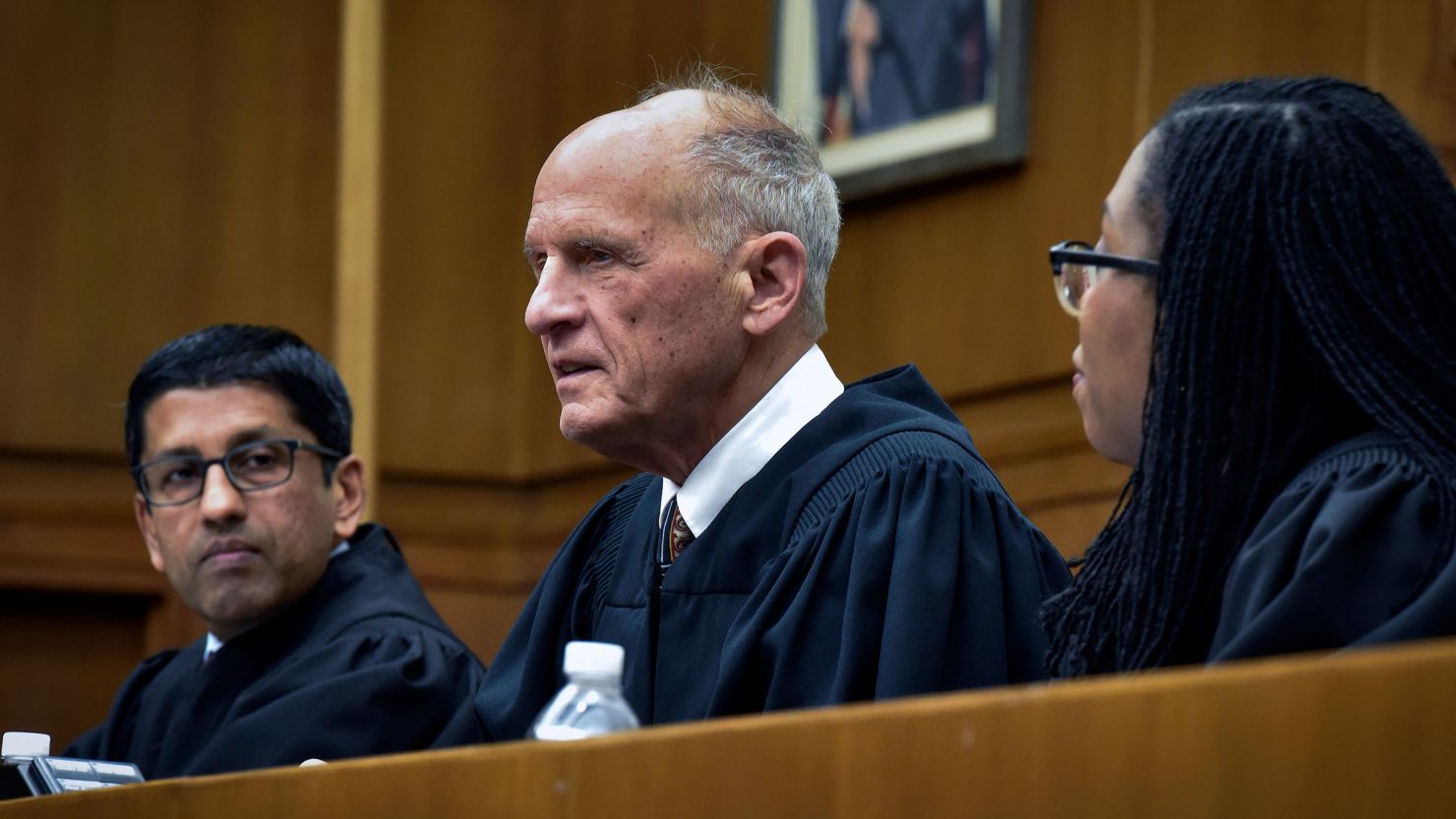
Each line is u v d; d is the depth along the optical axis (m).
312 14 9.27
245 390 4.43
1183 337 2.44
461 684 4.33
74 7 8.99
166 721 4.56
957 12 7.50
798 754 1.82
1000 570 3.22
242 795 2.43
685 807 1.89
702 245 3.30
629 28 9.16
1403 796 1.48
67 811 2.79
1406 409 2.31
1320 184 2.40
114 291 8.92
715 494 3.40
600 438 3.35
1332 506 2.25
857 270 7.98
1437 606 2.13
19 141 8.88
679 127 3.35
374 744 4.15
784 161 3.41
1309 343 2.40
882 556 3.18
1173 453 2.43
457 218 9.52
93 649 8.77
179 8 9.12
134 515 8.81
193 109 9.09
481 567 9.29
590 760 1.98
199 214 9.05
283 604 4.45
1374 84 6.21
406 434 9.31
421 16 9.58
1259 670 1.55
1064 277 2.62
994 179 7.44
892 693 3.03
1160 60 6.83
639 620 3.46
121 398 8.87
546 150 9.52
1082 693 1.64
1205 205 2.45
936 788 1.72
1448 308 2.37
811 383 3.45
